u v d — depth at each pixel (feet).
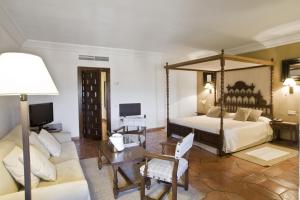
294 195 8.03
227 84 19.62
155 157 7.32
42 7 9.45
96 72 17.87
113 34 13.96
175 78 22.48
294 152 13.12
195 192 8.35
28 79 4.08
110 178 9.84
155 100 21.40
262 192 8.30
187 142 7.52
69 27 12.42
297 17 10.92
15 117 12.75
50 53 16.39
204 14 10.42
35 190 5.53
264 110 16.58
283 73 15.26
